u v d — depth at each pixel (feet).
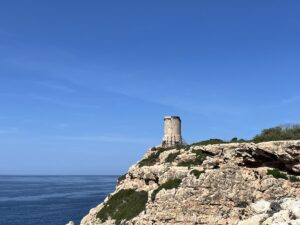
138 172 236.02
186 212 183.21
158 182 212.43
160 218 185.26
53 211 459.73
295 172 183.32
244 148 188.65
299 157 176.65
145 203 210.38
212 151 200.34
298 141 176.55
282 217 153.79
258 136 207.72
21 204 542.98
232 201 182.19
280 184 181.16
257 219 161.07
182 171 195.31
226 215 179.73
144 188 225.15
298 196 178.91
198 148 211.82
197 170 189.98
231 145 195.72
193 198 184.03
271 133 208.74
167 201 186.19
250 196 182.91
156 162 238.89
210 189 184.24
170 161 222.48
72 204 532.73
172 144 257.55
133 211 210.59
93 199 602.03
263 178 183.83
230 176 186.39
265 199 180.55
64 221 384.68
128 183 243.60
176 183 191.52
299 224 141.38
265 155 185.26
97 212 238.27
